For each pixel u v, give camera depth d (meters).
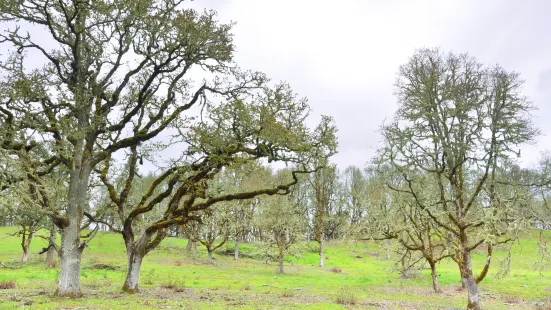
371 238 32.25
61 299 19.92
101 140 25.62
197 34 21.81
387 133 22.31
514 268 48.81
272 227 46.03
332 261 62.53
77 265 21.41
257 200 60.31
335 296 26.64
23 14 19.36
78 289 21.27
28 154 20.12
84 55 22.02
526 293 31.48
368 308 21.83
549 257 19.28
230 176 49.03
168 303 20.38
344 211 72.38
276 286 32.69
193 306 19.92
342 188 83.06
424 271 51.06
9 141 18.56
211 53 23.06
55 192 19.80
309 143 23.12
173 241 79.25
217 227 52.66
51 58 20.83
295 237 48.22
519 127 18.83
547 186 19.94
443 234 25.11
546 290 33.19
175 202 25.25
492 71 20.22
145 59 23.81
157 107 26.53
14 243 63.06
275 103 22.38
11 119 19.45
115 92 23.38
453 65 21.67
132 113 23.47
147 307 18.73
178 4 22.12
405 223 29.45
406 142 21.22
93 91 21.95
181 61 23.73
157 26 21.62
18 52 20.25
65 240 21.19
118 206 25.34
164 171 26.28
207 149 22.30
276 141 21.50
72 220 21.33
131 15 20.25
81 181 22.02
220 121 22.25
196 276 38.09
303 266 54.84
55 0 20.03
